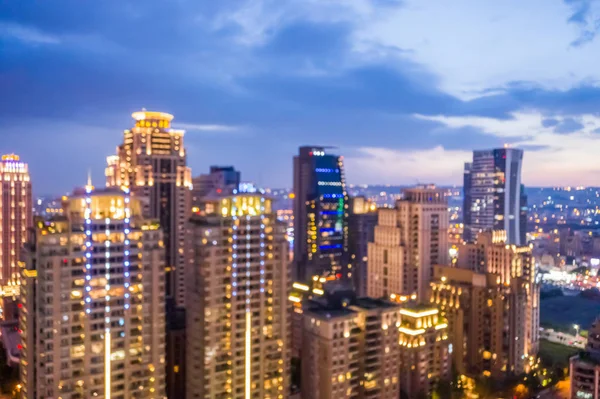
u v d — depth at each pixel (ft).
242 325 571.28
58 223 489.67
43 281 477.77
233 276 564.71
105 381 499.51
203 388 552.41
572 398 626.23
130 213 526.57
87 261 493.36
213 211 577.84
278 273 596.29
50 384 478.18
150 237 525.34
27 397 488.44
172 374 623.36
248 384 573.74
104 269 500.74
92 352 495.00
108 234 504.43
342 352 606.14
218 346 558.56
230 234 564.30
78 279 489.26
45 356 476.13
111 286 503.61
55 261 477.77
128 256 511.81
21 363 513.86
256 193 590.14
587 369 614.34
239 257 568.00
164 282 533.55
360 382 625.00
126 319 510.99
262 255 583.17
